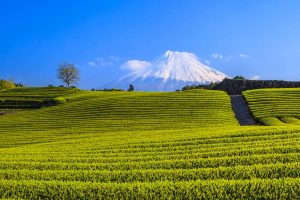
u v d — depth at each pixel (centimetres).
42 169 2097
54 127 5503
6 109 8031
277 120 5209
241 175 1725
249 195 1455
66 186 1653
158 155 2348
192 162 2023
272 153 2141
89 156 2473
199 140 2733
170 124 5288
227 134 2819
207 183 1587
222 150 2344
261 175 1705
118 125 5384
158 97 7106
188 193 1502
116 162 2214
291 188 1458
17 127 5628
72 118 6025
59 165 2153
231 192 1488
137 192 1547
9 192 1634
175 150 2505
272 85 8400
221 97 7006
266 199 1420
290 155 2002
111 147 2781
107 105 6706
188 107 6303
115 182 1722
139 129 5050
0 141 4456
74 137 4172
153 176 1792
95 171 1944
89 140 3347
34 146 3180
